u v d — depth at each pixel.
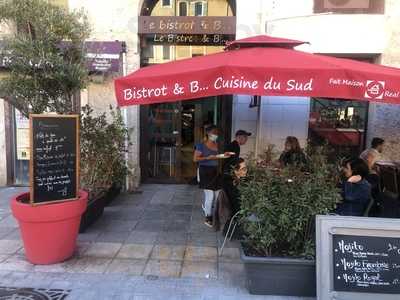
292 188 3.93
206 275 4.39
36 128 4.32
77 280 4.23
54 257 4.59
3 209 6.88
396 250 3.69
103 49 7.26
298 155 5.21
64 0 8.04
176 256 4.91
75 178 4.65
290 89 4.05
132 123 8.24
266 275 3.91
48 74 4.47
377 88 4.05
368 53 7.60
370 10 7.59
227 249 5.16
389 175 5.62
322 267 3.66
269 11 7.75
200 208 7.07
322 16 7.55
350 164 4.86
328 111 8.17
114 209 6.94
